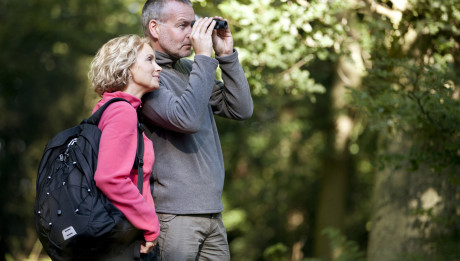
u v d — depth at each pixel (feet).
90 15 81.25
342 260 38.01
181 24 16.43
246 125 54.19
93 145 13.93
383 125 27.91
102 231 13.39
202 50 15.87
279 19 30.17
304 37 32.58
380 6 30.55
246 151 76.43
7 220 82.43
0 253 71.77
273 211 83.05
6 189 88.69
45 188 13.87
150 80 15.25
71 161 13.88
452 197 33.06
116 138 13.89
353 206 82.43
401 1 29.53
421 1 28.96
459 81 27.68
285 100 51.16
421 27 29.35
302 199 82.53
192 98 15.28
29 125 97.86
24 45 91.15
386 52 29.99
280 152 78.33
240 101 17.43
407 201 34.47
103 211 13.52
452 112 24.88
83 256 13.60
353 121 66.59
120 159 13.83
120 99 14.58
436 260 32.63
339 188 73.10
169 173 15.93
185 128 15.28
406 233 34.37
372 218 37.47
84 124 14.47
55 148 14.37
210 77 15.65
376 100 26.45
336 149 68.39
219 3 31.81
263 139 73.41
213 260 16.93
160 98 15.65
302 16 30.04
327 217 73.00
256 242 81.05
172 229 15.85
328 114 64.69
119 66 14.85
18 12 83.61
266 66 34.17
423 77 26.09
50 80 96.84
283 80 35.09
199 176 16.19
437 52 30.53
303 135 73.26
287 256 81.82
